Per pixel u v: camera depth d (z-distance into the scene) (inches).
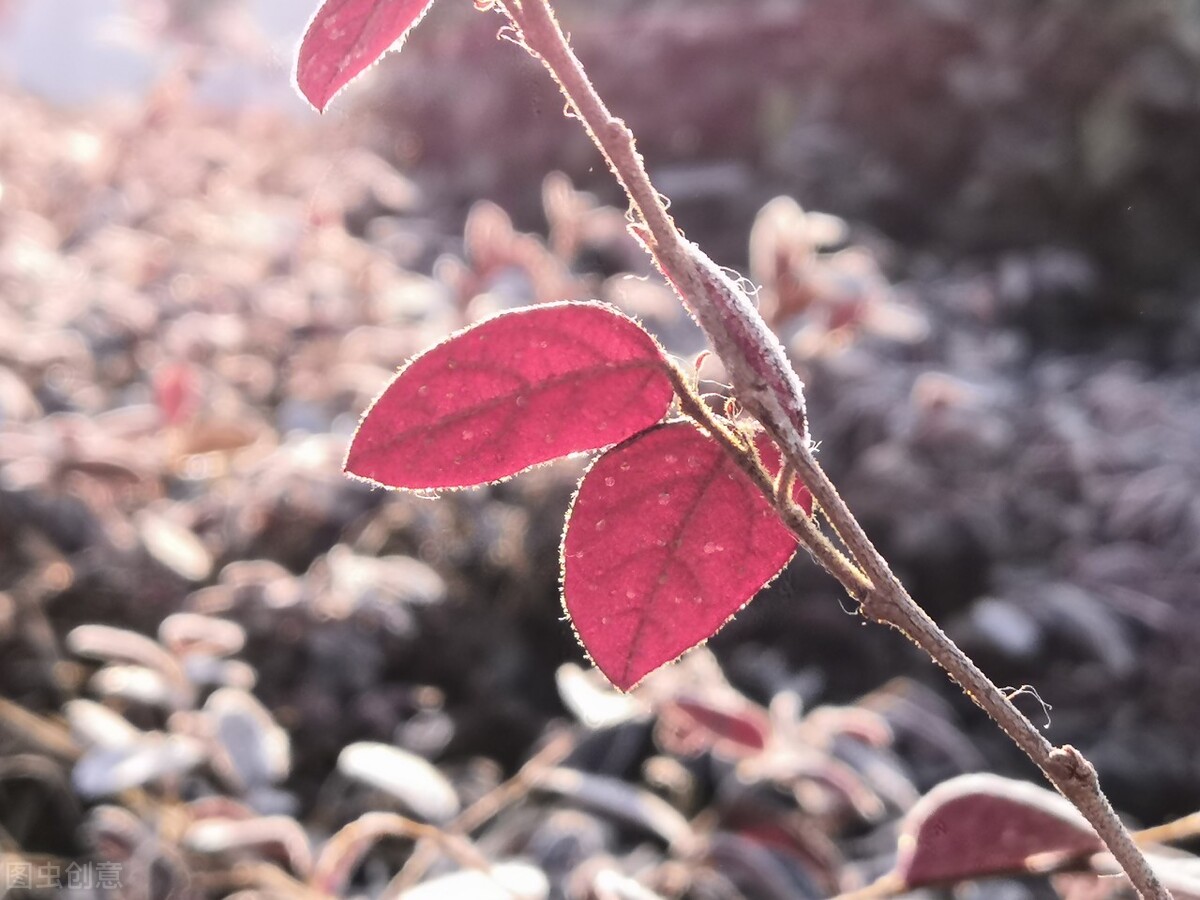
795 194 36.5
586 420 4.3
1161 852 8.5
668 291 22.4
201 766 14.1
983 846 6.9
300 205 30.9
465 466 4.3
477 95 34.0
